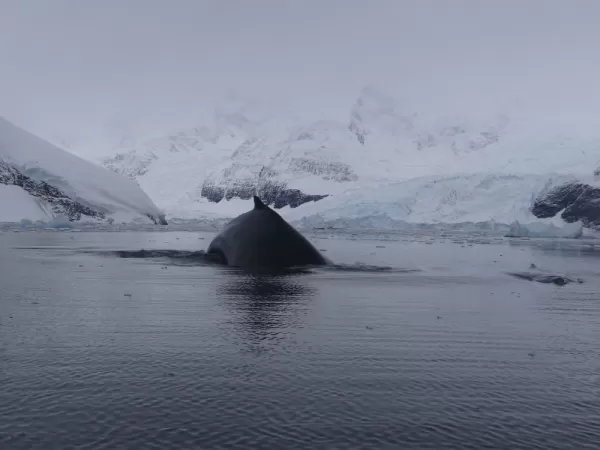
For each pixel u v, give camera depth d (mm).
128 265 23766
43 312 12633
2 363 8508
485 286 18109
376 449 5828
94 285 17234
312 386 7641
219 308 13312
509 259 30656
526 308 13938
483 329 11328
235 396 7227
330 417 6609
